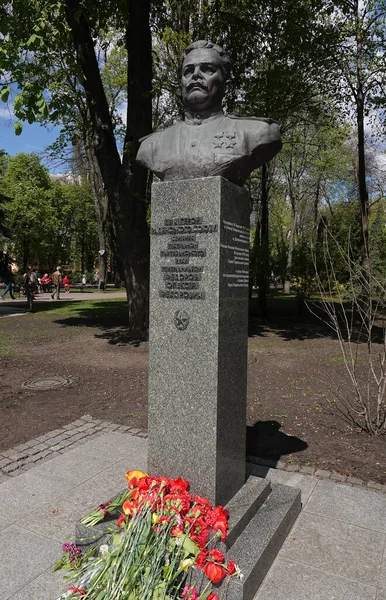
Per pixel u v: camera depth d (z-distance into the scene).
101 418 5.77
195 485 3.12
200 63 3.26
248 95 12.41
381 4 12.77
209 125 3.35
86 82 10.20
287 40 12.23
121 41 11.70
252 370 8.46
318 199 31.92
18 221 35.22
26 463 4.45
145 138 3.60
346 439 5.08
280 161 25.98
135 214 10.62
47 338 11.60
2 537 3.13
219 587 2.51
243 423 3.45
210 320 3.02
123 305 20.03
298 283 16.34
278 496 3.46
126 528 2.65
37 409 6.14
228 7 11.95
